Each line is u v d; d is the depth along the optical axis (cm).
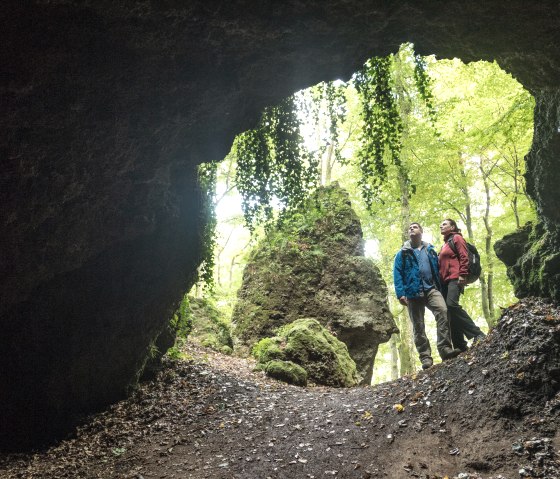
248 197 760
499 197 1507
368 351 1215
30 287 555
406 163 1148
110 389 709
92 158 496
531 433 419
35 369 599
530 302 606
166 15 416
